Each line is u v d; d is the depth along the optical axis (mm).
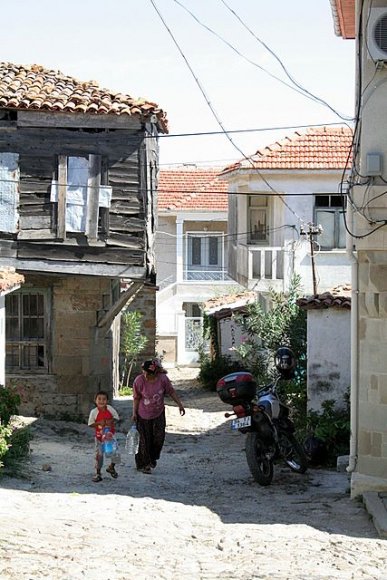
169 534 9297
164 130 20781
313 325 16266
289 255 26469
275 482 12914
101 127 18500
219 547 8781
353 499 11211
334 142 27188
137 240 18734
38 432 17656
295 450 13406
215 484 12758
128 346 29250
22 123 18469
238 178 27500
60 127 18484
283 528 9703
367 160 11062
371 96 11117
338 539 9164
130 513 10305
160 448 13625
